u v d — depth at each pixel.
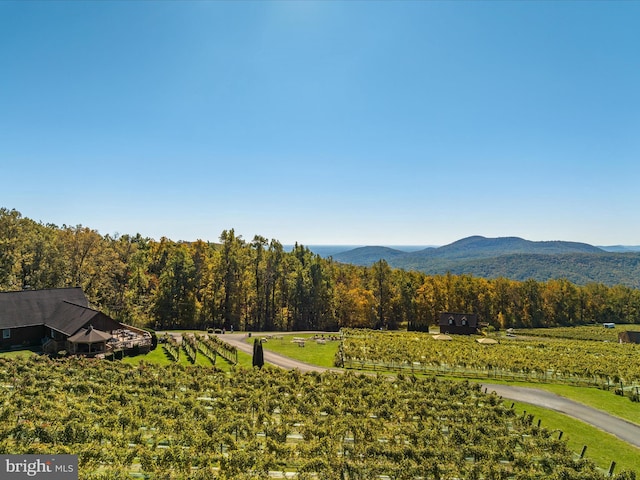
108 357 43.16
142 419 25.23
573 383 46.06
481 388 41.84
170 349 48.88
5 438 20.48
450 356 51.97
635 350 69.56
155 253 91.94
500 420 30.19
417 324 101.75
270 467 20.66
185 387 33.12
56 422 22.67
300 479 19.86
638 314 148.50
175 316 79.81
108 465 19.05
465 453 23.84
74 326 45.28
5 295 49.50
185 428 23.53
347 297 100.19
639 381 46.41
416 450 23.09
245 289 90.00
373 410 29.92
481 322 110.44
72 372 33.78
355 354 51.50
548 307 134.88
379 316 106.50
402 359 50.94
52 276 67.81
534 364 49.25
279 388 33.41
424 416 30.08
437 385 38.53
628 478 21.91
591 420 33.94
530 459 23.53
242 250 91.19
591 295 146.38
